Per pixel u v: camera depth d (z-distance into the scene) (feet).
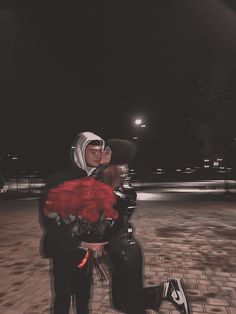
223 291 14.46
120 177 8.77
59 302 8.48
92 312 12.15
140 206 48.01
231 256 20.03
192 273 16.88
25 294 14.02
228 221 33.22
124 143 8.92
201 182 148.36
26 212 42.75
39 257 19.85
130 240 8.75
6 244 23.38
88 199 7.93
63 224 8.07
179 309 8.96
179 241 24.08
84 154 8.60
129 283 8.61
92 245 8.16
